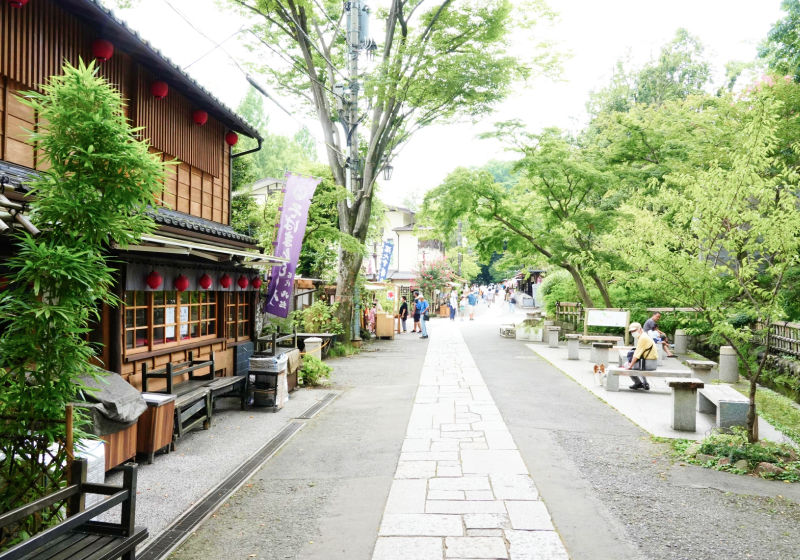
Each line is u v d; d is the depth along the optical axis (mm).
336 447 7254
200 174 10609
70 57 7082
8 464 3613
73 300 3576
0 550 3342
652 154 19453
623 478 5953
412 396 10648
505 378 12734
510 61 14461
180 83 8961
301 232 13070
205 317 10000
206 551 4344
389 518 4891
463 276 57469
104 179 3734
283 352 10852
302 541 4500
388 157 18188
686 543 4414
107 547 3273
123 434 6051
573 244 19594
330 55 17812
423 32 15383
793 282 14352
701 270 7156
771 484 5816
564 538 4473
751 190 6828
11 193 5039
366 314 23391
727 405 7625
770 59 15570
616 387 11078
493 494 5434
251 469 6348
